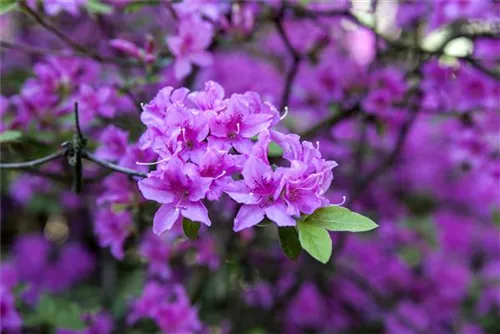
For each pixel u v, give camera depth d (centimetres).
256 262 95
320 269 103
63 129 75
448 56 83
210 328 100
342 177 110
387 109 85
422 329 110
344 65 94
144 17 104
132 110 79
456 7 78
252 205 52
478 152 91
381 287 118
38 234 139
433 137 118
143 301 80
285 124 86
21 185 114
